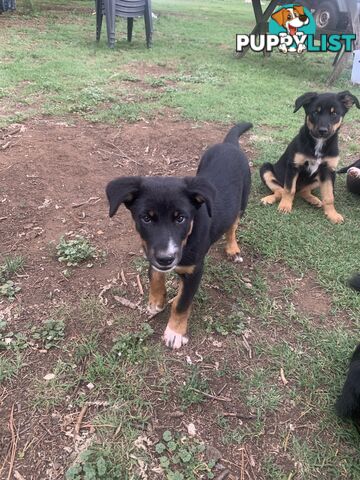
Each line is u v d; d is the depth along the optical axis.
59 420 0.59
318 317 0.78
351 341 0.74
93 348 0.69
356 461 0.57
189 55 2.46
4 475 0.53
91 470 0.53
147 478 0.53
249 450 0.57
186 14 4.19
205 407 0.62
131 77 1.91
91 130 1.39
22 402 0.61
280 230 1.00
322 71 2.39
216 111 1.62
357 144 1.47
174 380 0.65
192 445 0.57
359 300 0.81
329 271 0.88
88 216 1.00
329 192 1.08
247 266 0.90
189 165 1.25
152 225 0.60
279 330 0.75
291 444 0.58
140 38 2.79
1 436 0.57
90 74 1.92
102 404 0.61
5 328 0.72
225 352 0.71
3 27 2.72
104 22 3.18
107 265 0.87
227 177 0.80
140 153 1.29
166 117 1.54
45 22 3.01
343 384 0.65
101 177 1.15
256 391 0.65
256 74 2.20
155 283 0.74
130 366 0.67
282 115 1.65
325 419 0.61
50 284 0.81
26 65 1.97
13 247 0.90
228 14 4.47
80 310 0.76
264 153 1.35
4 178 1.10
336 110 1.03
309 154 1.05
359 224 1.06
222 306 0.79
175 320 0.71
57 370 0.65
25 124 1.39
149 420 0.60
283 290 0.84
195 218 0.64
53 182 1.11
